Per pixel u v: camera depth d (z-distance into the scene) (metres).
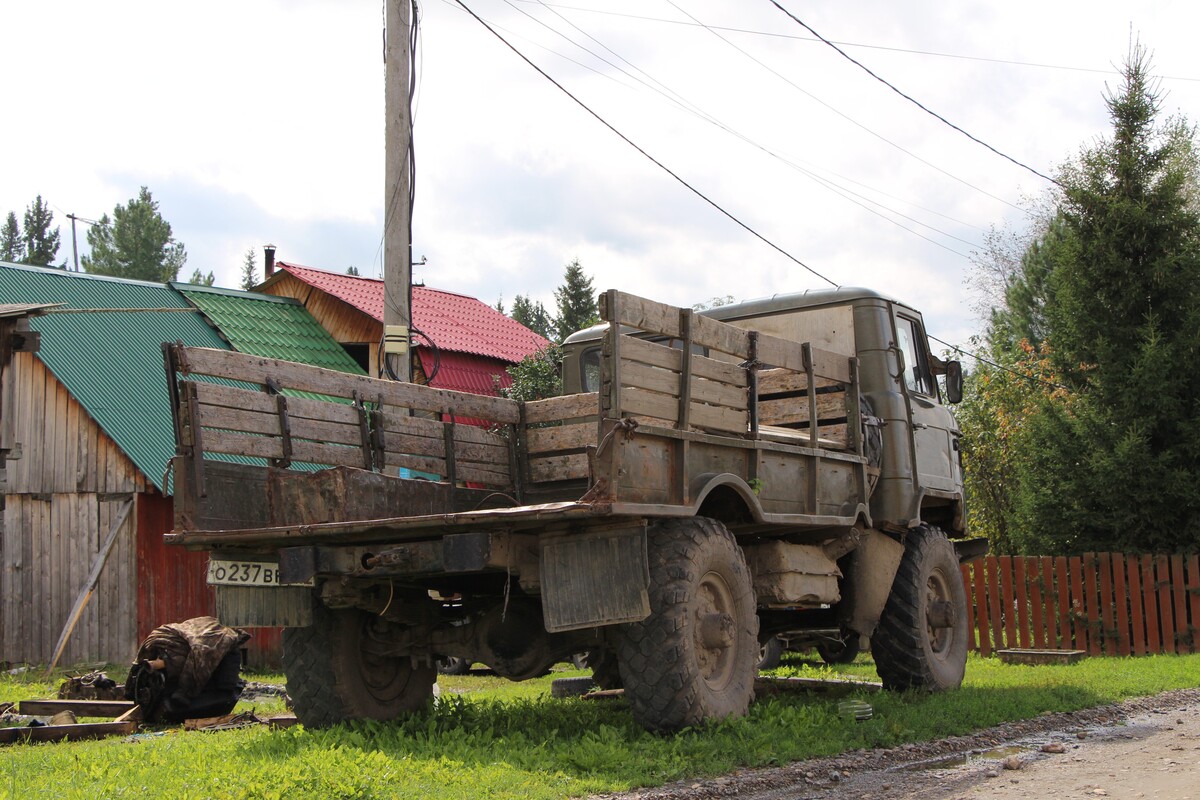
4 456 11.29
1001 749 6.50
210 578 6.20
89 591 14.41
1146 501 14.69
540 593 6.07
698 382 6.40
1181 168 16.19
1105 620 14.27
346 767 5.09
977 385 20.83
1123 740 6.75
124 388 15.53
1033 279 34.56
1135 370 15.04
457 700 7.91
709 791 5.12
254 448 6.43
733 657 6.59
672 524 6.33
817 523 7.37
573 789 5.00
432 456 7.67
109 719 8.55
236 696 9.26
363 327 20.62
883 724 6.77
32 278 17.52
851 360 8.20
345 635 6.80
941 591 9.41
